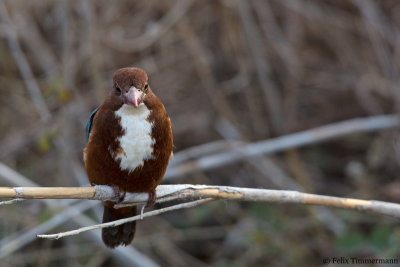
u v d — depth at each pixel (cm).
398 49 1284
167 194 690
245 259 1146
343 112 1340
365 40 1330
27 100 1261
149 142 679
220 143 1155
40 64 1284
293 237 1146
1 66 1288
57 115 1198
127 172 679
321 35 1355
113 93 687
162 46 1276
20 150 1238
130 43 1226
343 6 1345
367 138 1317
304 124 1330
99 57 1184
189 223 1227
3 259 1047
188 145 1305
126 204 689
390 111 1330
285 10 1355
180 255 1203
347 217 1123
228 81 1313
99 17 1256
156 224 1184
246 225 1169
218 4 1262
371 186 1214
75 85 1245
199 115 1287
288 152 1205
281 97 1341
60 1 1239
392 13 1358
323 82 1336
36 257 1078
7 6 1223
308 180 1244
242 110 1352
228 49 1311
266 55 1350
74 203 1051
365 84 1293
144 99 680
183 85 1304
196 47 1223
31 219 1096
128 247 1052
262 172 1204
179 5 1215
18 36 1263
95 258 1099
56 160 1210
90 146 687
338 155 1329
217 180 1280
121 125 676
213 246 1235
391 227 1047
